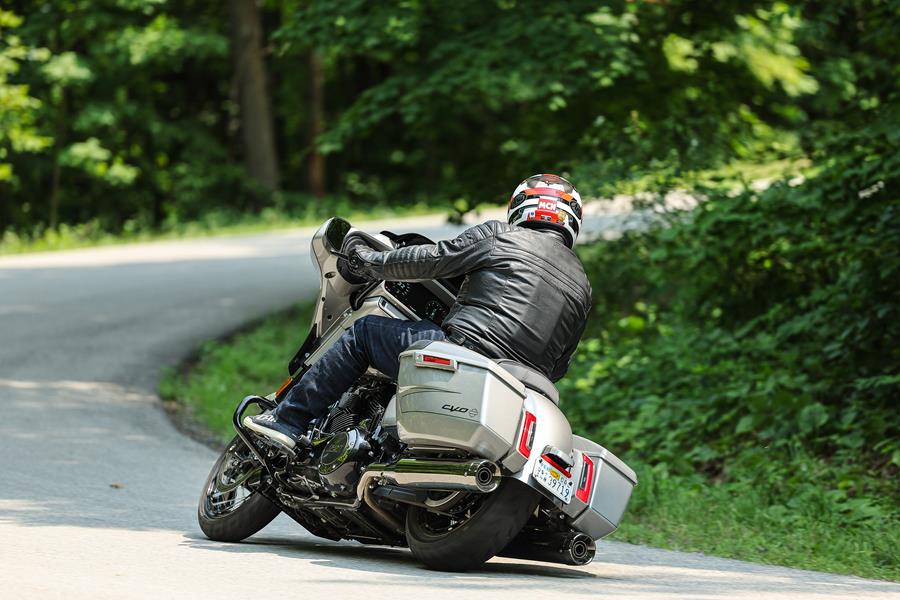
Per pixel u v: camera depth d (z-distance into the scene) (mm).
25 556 20016
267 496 22750
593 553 21562
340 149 57250
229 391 48438
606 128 55000
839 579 22328
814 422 36312
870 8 44406
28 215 149750
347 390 22359
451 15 53625
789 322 42250
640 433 40688
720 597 19484
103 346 57188
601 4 52469
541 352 20875
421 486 19859
